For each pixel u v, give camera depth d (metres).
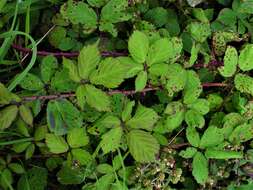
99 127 0.54
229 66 0.56
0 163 0.54
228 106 0.60
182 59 0.57
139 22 0.57
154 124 0.57
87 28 0.55
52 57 0.52
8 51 0.57
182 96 0.56
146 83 0.56
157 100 0.60
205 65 0.59
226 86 0.60
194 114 0.56
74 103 0.53
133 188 0.57
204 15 0.59
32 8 0.57
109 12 0.55
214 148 0.57
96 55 0.49
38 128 0.53
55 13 0.59
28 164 0.56
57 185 0.59
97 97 0.50
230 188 0.62
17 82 0.50
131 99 0.59
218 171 0.60
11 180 0.53
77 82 0.50
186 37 0.59
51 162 0.55
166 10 0.60
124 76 0.49
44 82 0.52
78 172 0.55
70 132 0.52
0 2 0.54
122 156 0.59
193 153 0.57
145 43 0.51
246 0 0.60
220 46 0.59
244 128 0.58
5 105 0.52
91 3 0.55
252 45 0.55
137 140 0.52
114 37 0.58
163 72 0.53
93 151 0.57
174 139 0.60
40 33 0.59
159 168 0.56
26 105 0.51
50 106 0.51
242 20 0.61
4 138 0.54
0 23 0.56
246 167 0.61
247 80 0.57
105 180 0.55
